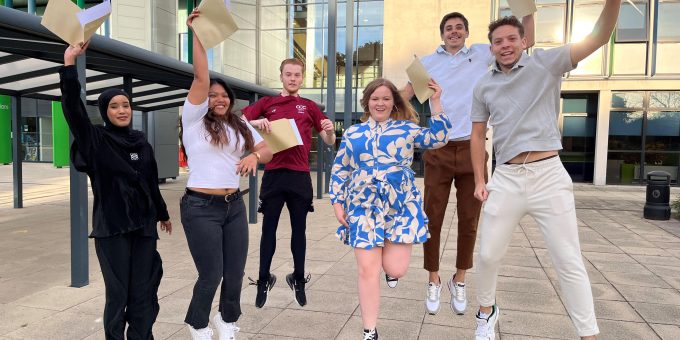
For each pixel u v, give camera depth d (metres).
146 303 2.76
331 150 12.95
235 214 2.91
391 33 18.72
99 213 2.60
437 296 3.70
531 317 3.72
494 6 17.19
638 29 16.09
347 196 2.96
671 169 16.39
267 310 3.83
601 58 16.42
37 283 4.74
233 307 2.97
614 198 12.85
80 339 3.29
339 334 3.36
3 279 4.88
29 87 9.14
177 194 12.62
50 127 25.33
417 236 2.83
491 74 2.93
